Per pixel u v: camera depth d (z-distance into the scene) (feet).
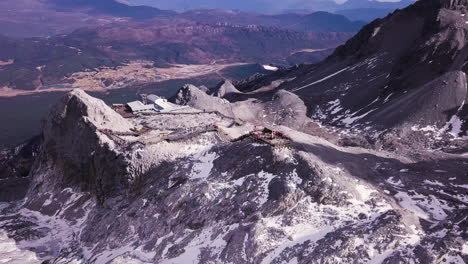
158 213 237.86
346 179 221.05
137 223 240.32
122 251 225.97
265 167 232.94
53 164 325.01
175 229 223.30
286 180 214.90
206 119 360.48
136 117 366.43
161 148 281.95
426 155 294.46
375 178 240.94
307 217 196.44
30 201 316.60
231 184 233.55
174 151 283.59
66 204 300.81
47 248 261.24
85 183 302.86
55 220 291.79
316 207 202.18
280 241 186.29
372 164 263.08
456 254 153.69
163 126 335.26
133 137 302.45
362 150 287.69
